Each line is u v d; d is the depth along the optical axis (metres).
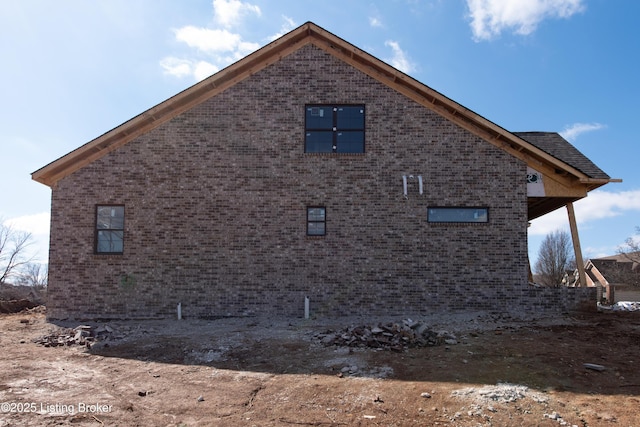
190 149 14.09
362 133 14.27
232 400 7.42
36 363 9.42
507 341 10.39
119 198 13.94
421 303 13.56
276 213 13.90
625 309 14.85
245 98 14.30
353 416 6.81
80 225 13.86
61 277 13.73
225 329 12.07
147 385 8.13
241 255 13.77
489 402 7.13
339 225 13.84
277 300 13.63
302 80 14.38
